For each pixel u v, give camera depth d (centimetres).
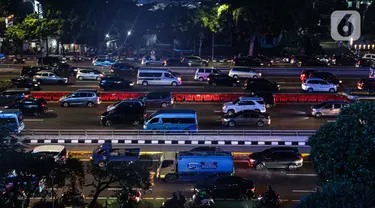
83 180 2659
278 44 10025
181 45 9925
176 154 3462
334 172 2098
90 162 3366
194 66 7731
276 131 3772
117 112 4381
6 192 2264
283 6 8469
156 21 9925
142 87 6012
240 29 9194
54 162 2386
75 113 4822
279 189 3081
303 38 9088
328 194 1602
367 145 2020
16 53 8844
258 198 2881
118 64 6831
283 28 8894
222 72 7244
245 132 3988
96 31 9281
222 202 2884
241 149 3697
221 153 3244
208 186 2941
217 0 10375
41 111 4697
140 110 4444
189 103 5275
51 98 5359
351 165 2036
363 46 9931
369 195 1545
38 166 2277
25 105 4669
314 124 4462
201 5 10325
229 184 2938
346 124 2120
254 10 8325
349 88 6094
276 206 2784
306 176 3306
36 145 3712
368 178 1967
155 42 10700
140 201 2878
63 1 9125
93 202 2544
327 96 5338
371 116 2091
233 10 8775
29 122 4456
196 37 9625
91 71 6569
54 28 8569
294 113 4881
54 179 2366
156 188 3109
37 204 2489
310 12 8969
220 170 3164
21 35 8325
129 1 10606
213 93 5444
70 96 5081
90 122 4491
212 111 4947
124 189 2591
